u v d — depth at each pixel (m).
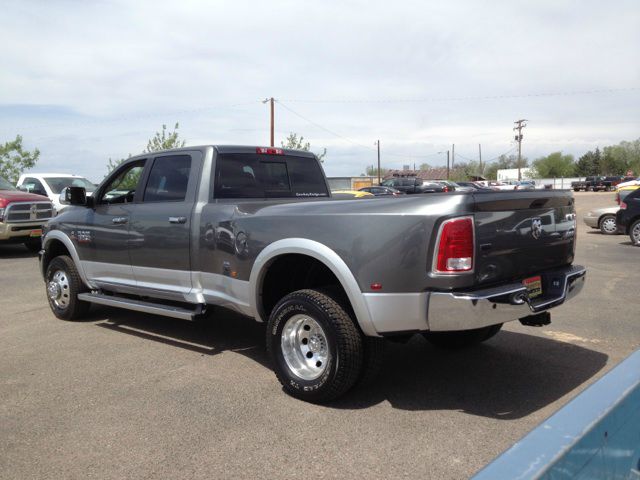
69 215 6.52
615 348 5.30
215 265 4.89
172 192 5.42
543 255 4.18
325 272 4.50
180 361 5.04
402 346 5.48
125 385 4.43
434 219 3.54
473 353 5.21
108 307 7.39
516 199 3.87
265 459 3.21
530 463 1.02
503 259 3.79
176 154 5.48
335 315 3.83
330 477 3.01
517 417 3.76
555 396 4.12
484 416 3.79
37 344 5.62
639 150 110.31
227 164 5.28
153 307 5.35
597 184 68.00
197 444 3.41
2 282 9.41
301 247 4.05
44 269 6.96
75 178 17.09
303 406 3.98
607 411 1.25
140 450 3.34
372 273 3.71
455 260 3.51
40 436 3.54
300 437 3.49
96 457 3.26
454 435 3.50
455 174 108.38
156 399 4.13
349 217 3.84
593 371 4.66
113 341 5.71
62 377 4.63
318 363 4.05
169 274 5.30
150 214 5.45
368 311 3.72
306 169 6.16
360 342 3.86
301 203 4.36
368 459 3.20
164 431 3.59
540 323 4.25
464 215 3.52
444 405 3.98
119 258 5.83
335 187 56.75
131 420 3.76
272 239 4.30
